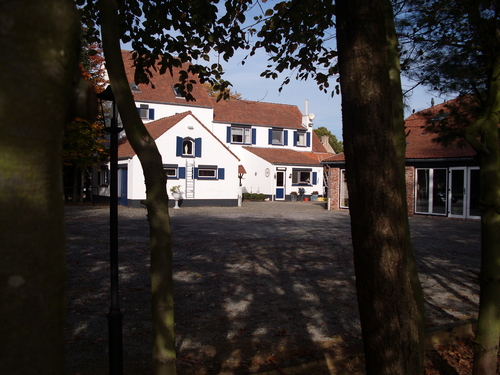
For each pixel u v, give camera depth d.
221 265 8.85
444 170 19.97
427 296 6.82
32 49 0.80
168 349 2.30
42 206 0.82
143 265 8.65
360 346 4.54
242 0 4.93
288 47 5.33
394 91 2.94
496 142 3.31
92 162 24.30
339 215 21.52
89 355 4.30
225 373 3.86
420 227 16.50
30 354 0.80
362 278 2.23
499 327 3.43
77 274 7.83
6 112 0.77
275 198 33.91
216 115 34.81
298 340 4.80
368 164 2.17
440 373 4.07
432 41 4.68
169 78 32.88
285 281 7.57
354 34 2.19
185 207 25.25
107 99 3.41
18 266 0.78
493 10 4.10
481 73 4.46
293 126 38.31
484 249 3.42
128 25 4.40
